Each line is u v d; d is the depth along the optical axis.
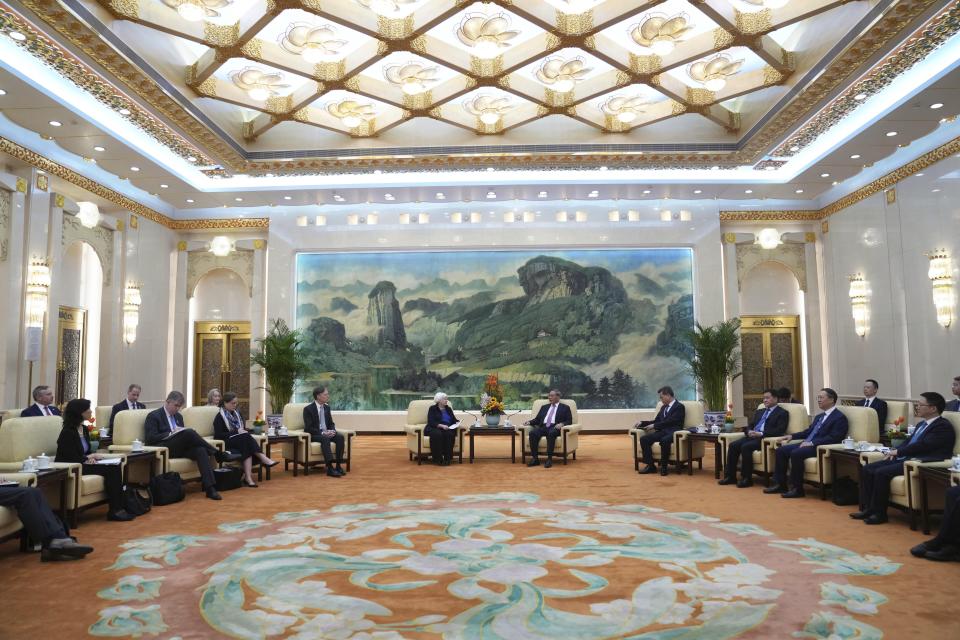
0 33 7.61
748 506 7.21
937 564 4.89
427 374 15.83
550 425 10.84
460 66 9.52
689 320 15.79
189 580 4.57
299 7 7.96
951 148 10.90
